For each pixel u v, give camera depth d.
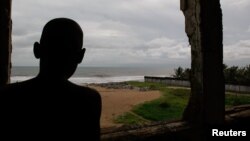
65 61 1.07
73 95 1.06
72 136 1.03
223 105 3.68
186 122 3.46
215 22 3.65
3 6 2.04
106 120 10.54
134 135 2.70
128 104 15.77
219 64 3.68
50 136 0.99
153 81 37.94
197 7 3.55
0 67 2.02
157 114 11.84
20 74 104.69
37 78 1.06
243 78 24.80
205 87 3.52
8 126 0.95
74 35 1.09
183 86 30.16
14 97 0.98
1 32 2.03
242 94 19.88
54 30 1.07
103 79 77.88
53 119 0.99
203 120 3.48
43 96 1.00
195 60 3.67
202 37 3.51
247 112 4.18
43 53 1.07
